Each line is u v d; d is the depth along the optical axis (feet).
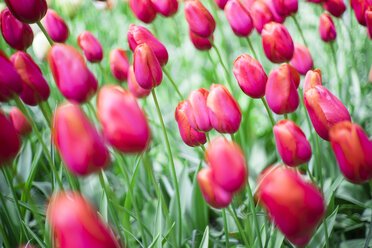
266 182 2.14
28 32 3.30
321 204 2.13
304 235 2.18
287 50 3.26
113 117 2.29
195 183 3.72
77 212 1.95
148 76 2.86
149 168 2.88
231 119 2.73
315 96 2.63
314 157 3.48
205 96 2.90
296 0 3.72
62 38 3.70
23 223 3.14
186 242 3.58
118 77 3.70
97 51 3.68
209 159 2.40
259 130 4.82
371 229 2.79
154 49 3.16
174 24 5.59
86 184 3.77
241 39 6.64
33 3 2.93
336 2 3.92
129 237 3.17
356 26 5.13
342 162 2.42
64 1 6.75
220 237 3.65
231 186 2.39
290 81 2.77
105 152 2.32
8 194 3.84
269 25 3.28
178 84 6.06
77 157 2.27
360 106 4.17
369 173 2.40
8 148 2.44
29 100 2.87
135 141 2.31
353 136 2.37
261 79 2.89
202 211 3.76
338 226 3.66
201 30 3.51
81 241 1.94
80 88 2.54
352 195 3.84
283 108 2.81
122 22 8.49
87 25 8.10
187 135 2.93
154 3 3.79
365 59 4.86
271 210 2.15
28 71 2.84
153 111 5.22
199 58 6.60
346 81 4.56
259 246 2.87
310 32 6.35
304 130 4.04
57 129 2.26
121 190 4.05
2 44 4.93
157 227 3.24
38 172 4.39
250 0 4.12
